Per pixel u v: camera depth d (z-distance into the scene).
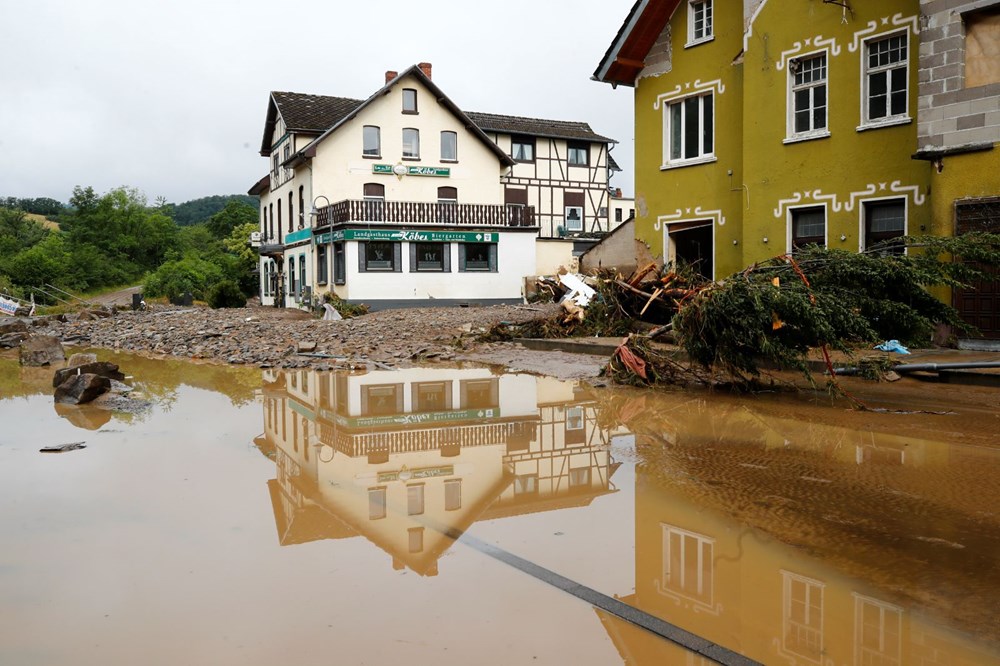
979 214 11.92
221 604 3.42
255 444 7.02
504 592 3.56
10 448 6.81
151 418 8.36
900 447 6.54
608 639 3.08
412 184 37.16
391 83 35.72
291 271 40.28
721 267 17.61
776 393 9.59
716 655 2.95
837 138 14.70
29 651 2.98
